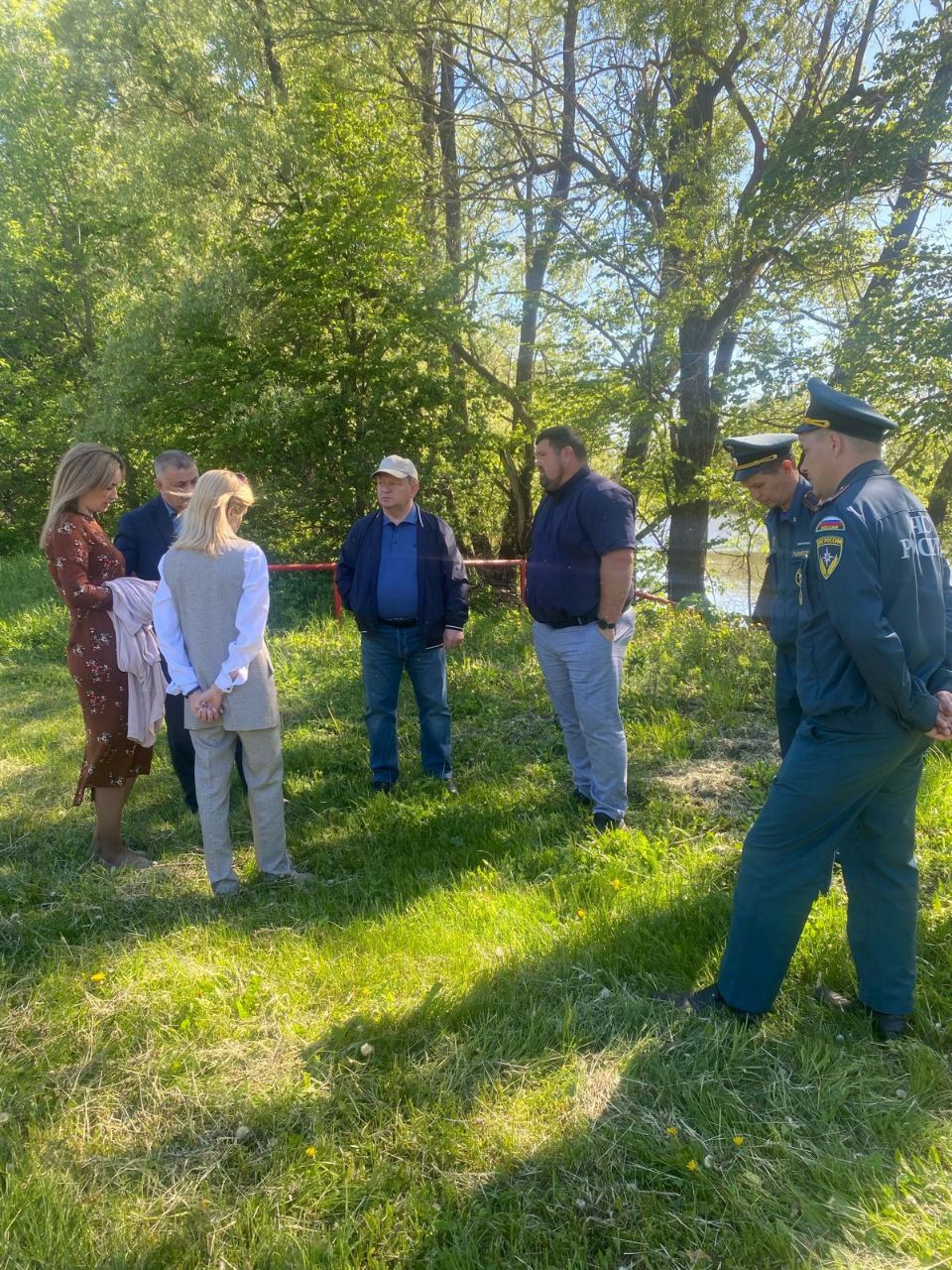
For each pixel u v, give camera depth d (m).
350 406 11.69
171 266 12.41
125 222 13.89
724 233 11.09
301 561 12.02
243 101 11.89
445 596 4.43
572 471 3.72
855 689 2.22
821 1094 2.18
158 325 11.86
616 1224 1.86
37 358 18.50
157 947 2.98
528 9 12.55
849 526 2.15
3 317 18.20
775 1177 1.95
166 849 3.89
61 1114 2.22
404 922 3.10
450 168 12.84
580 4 11.84
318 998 2.69
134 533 4.10
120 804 3.69
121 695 3.53
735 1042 2.36
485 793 4.39
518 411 13.09
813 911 2.99
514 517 14.73
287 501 12.22
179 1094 2.27
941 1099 2.16
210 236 11.88
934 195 10.84
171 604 3.30
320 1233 1.85
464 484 13.19
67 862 3.75
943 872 3.23
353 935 3.03
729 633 6.82
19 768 4.98
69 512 3.50
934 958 2.70
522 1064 2.34
